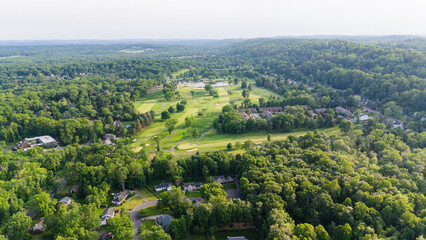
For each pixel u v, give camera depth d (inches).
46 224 4212.6
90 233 3986.2
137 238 4224.9
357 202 4338.1
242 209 4377.5
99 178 5428.2
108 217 4640.8
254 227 4520.2
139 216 4800.7
